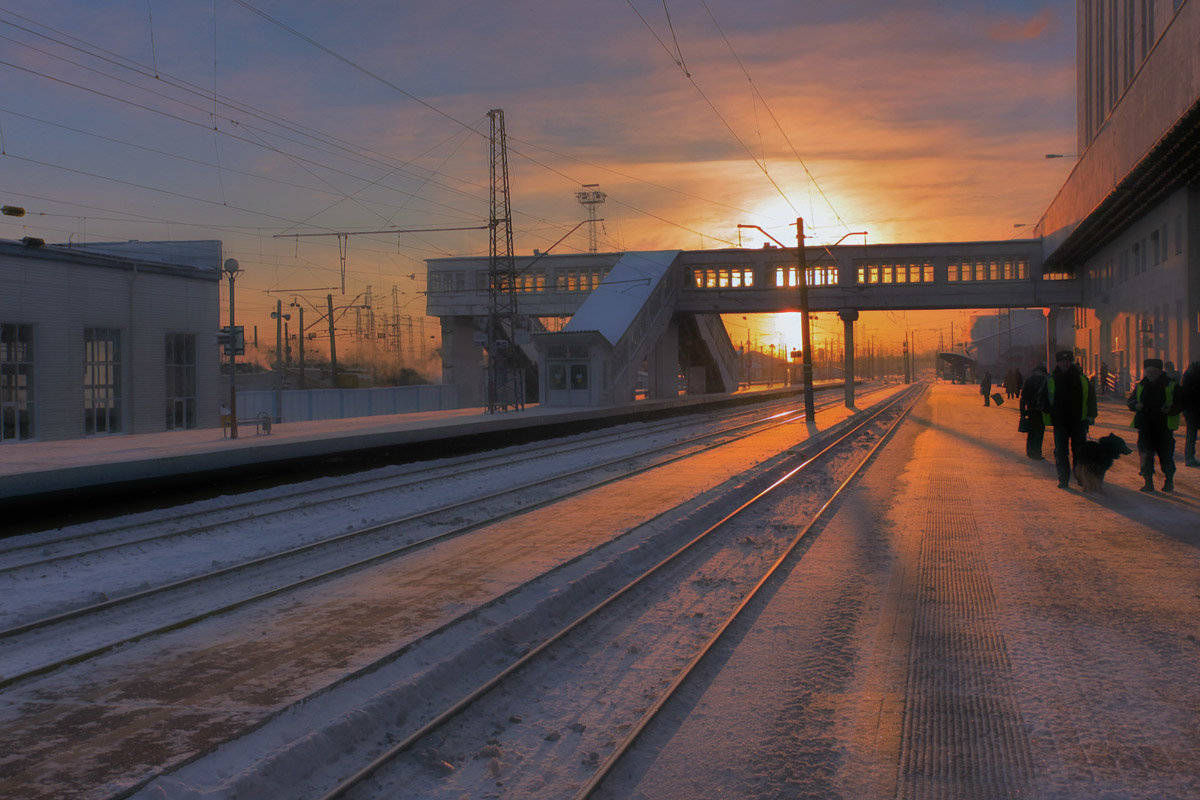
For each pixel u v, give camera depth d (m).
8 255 24.55
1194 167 31.50
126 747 4.09
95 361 27.50
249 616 6.66
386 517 11.89
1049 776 3.73
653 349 51.25
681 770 3.93
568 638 6.09
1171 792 3.56
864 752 4.04
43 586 8.17
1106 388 47.03
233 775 3.76
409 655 5.53
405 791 3.82
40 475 11.88
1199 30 24.81
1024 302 52.97
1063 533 9.37
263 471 16.20
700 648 5.79
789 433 28.03
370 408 46.12
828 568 7.99
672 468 17.61
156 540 10.38
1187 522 9.91
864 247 52.69
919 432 26.64
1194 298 33.72
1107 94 47.78
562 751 4.23
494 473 17.84
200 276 31.38
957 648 5.52
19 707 4.72
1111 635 5.71
